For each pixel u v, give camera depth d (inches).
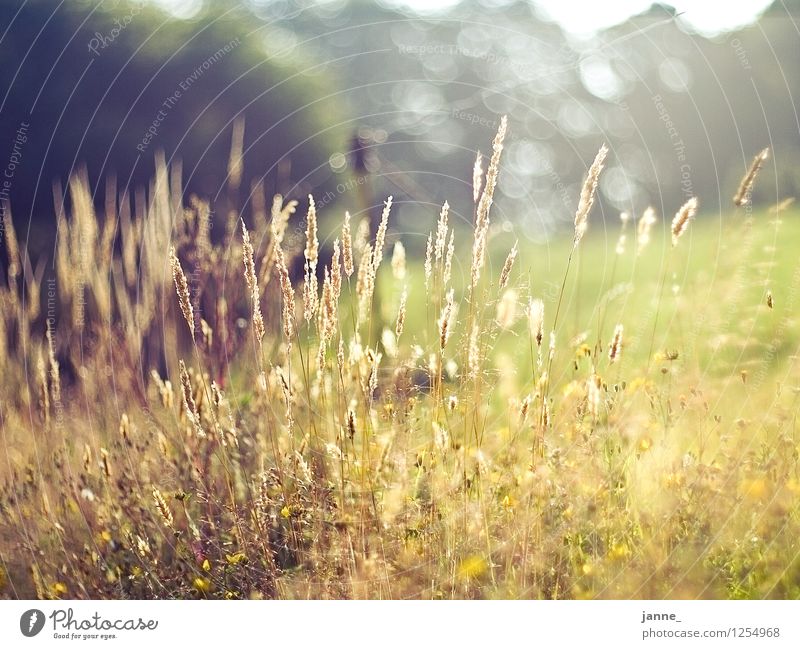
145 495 133.3
